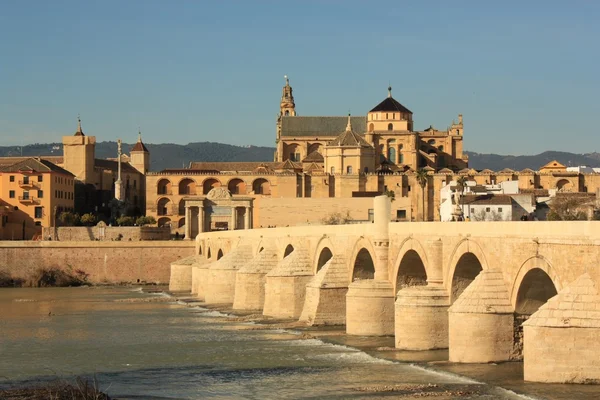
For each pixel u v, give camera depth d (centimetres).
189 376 10219
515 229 9256
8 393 8931
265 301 15788
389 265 12462
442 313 10744
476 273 10594
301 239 16125
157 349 12181
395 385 9012
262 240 18600
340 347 11588
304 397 8919
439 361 9931
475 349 9506
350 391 9019
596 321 8019
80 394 8912
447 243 10731
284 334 13162
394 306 11850
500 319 9444
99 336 13625
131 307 18450
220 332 13775
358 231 13362
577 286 8156
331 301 13662
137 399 9056
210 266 19550
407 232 11850
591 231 8069
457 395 8356
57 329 14562
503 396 8131
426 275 11781
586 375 8069
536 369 8231
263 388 9444
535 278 9062
